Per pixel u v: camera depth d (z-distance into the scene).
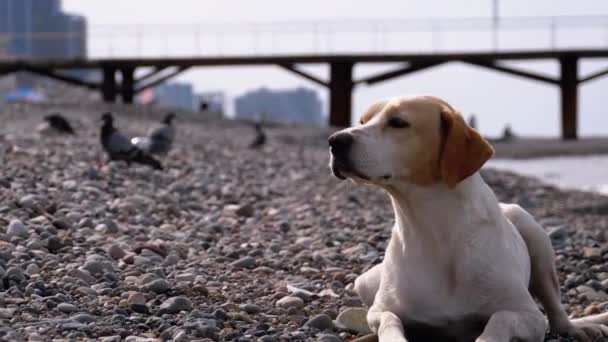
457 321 4.80
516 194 16.95
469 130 4.70
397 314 4.95
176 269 7.13
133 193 11.01
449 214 4.76
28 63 36.75
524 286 4.83
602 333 5.43
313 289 6.72
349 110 34.66
